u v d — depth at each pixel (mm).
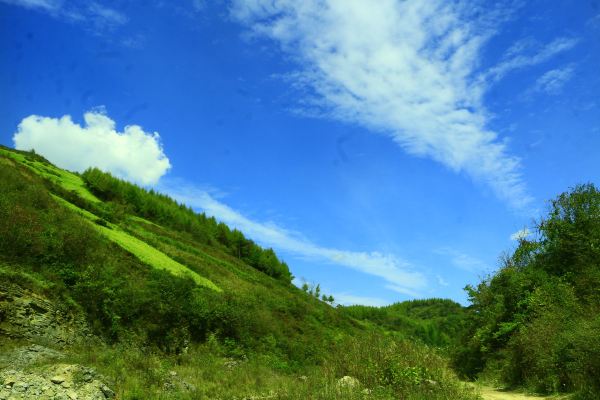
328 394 10602
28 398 10070
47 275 20297
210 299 30719
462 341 26656
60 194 41750
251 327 31781
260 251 92500
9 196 24578
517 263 24125
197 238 80188
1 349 14852
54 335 17750
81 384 11320
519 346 16969
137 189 76188
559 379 13320
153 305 25000
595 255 19703
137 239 41844
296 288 77062
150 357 16562
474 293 26844
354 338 14156
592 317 14273
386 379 11547
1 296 17016
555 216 22234
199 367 20266
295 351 32406
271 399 12211
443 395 10805
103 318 21266
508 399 12977
